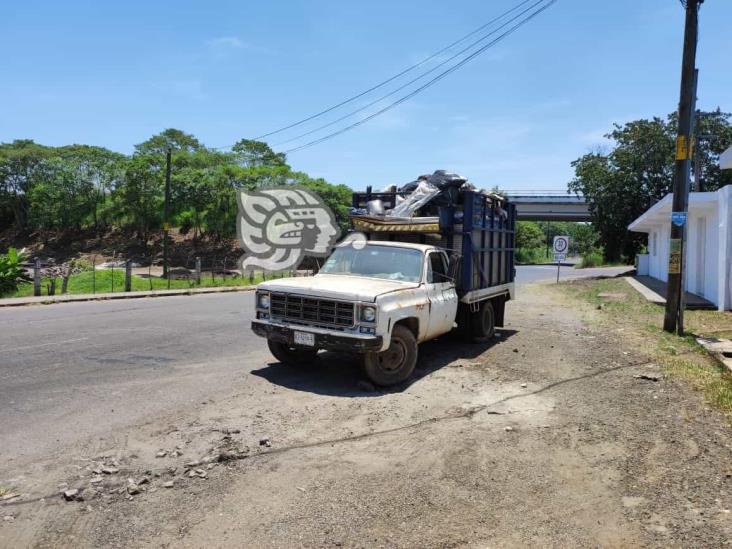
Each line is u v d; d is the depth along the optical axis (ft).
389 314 21.62
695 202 50.88
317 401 20.40
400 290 22.94
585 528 11.94
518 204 199.72
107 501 12.64
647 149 111.14
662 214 68.39
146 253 173.78
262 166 181.16
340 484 13.69
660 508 12.82
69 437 16.39
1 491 12.96
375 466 14.78
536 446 16.37
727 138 107.04
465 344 32.63
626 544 11.35
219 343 31.50
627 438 17.07
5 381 22.45
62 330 35.29
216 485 13.51
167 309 48.67
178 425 17.54
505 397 21.35
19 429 16.99
